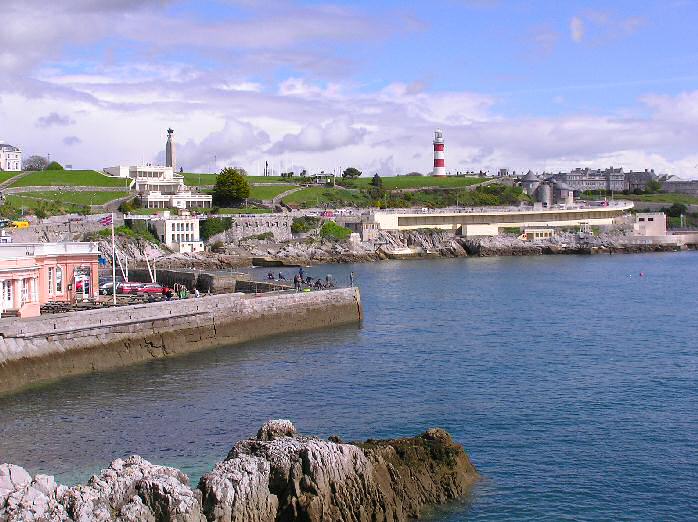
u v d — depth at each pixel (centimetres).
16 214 18600
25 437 5234
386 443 4503
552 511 4228
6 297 7512
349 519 3738
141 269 14038
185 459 4847
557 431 5481
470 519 4116
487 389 6606
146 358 7575
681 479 4644
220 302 8488
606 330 9688
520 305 12031
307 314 9544
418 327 9775
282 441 3941
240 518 3512
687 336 9256
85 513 3189
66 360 6881
